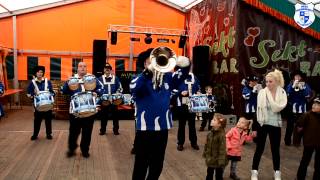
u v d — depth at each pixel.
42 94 7.12
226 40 10.98
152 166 3.43
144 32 13.99
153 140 3.39
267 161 6.04
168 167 5.46
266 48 10.40
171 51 3.20
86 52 14.38
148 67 3.32
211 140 4.26
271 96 4.63
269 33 10.41
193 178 4.93
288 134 7.44
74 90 5.66
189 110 6.60
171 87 3.53
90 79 5.60
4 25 13.72
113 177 4.88
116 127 8.25
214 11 12.03
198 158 6.06
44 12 14.02
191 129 6.74
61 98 10.50
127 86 11.16
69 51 14.27
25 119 10.45
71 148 5.94
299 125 4.61
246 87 7.96
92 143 7.15
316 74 10.73
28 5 13.54
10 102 12.99
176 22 15.08
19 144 6.89
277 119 4.66
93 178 4.81
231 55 10.61
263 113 4.67
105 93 8.02
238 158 4.81
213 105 9.12
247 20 10.30
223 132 4.25
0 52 12.42
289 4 10.41
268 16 10.38
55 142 7.14
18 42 13.88
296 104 7.29
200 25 13.42
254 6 10.18
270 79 4.62
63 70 14.29
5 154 6.08
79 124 5.87
